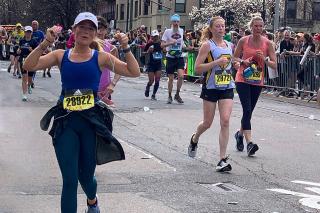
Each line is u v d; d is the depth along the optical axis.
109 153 5.05
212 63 7.81
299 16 51.31
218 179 7.43
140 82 23.03
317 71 16.94
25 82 14.76
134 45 29.61
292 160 8.84
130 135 10.46
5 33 34.16
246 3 51.59
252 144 8.95
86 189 5.18
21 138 9.67
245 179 7.48
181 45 15.37
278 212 6.03
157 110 14.04
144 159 8.49
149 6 57.53
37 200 6.18
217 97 8.03
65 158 4.87
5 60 36.66
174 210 5.98
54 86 19.30
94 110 5.00
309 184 7.35
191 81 24.58
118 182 7.07
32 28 17.89
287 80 18.28
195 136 8.40
